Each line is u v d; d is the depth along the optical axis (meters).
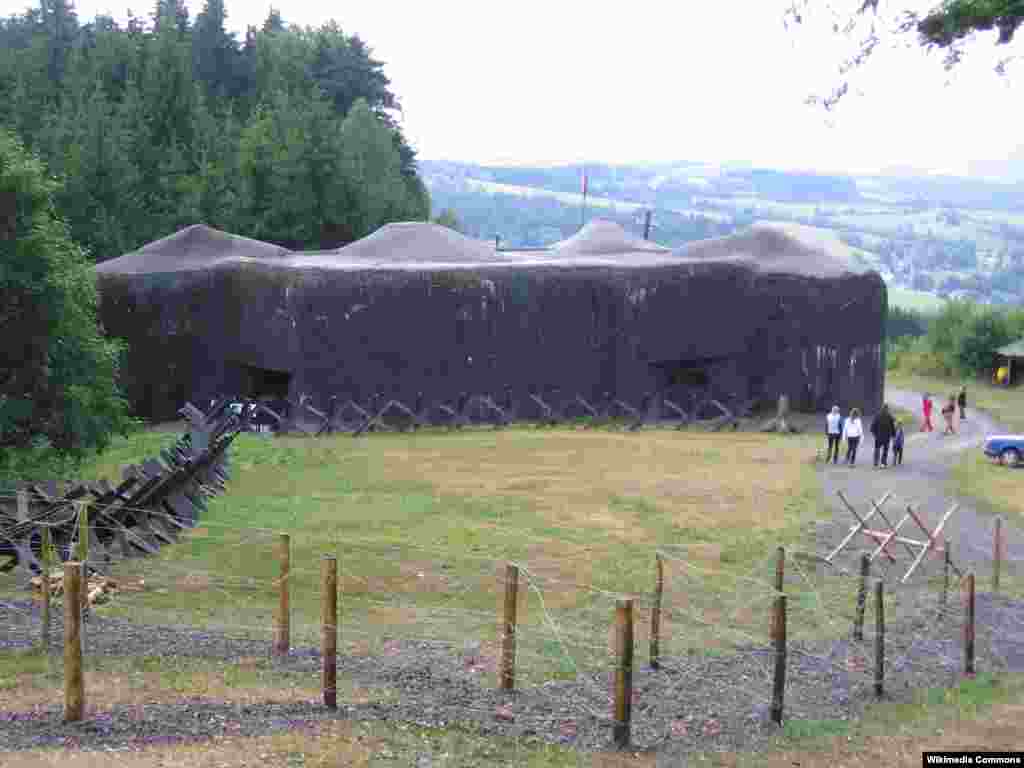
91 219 53.69
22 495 15.77
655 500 23.22
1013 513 23.02
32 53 76.06
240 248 41.81
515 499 22.92
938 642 13.85
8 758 7.88
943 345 61.31
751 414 37.47
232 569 16.11
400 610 14.20
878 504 18.62
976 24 11.77
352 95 87.19
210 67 87.06
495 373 36.94
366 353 36.22
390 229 43.28
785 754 9.62
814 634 13.86
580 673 11.41
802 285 37.34
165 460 20.45
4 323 24.25
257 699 9.87
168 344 38.59
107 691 9.78
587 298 37.06
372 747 8.82
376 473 26.22
